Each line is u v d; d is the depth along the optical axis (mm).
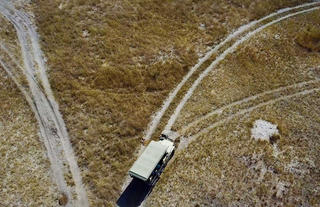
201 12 54844
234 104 42375
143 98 41375
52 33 46125
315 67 49500
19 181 31859
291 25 55312
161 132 38125
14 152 33969
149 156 32219
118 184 32875
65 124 36969
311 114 42281
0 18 46812
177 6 54500
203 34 51625
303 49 52094
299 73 48344
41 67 42000
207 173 34469
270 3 58688
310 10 58812
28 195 30984
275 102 43344
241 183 34125
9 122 36281
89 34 46844
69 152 34719
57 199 31062
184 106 41406
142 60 45312
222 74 46250
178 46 48656
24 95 38875
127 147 35938
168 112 40500
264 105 42719
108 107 39156
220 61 48000
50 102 38688
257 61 49000
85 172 33344
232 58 48625
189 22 52812
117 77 42375
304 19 56812
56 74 41312
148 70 44188
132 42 47312
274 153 37031
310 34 54000
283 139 38438
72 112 38062
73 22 47938
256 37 52344
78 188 32062
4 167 32750
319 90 45906
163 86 43250
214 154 36250
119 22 49562
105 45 45844
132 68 43875
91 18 49156
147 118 39375
